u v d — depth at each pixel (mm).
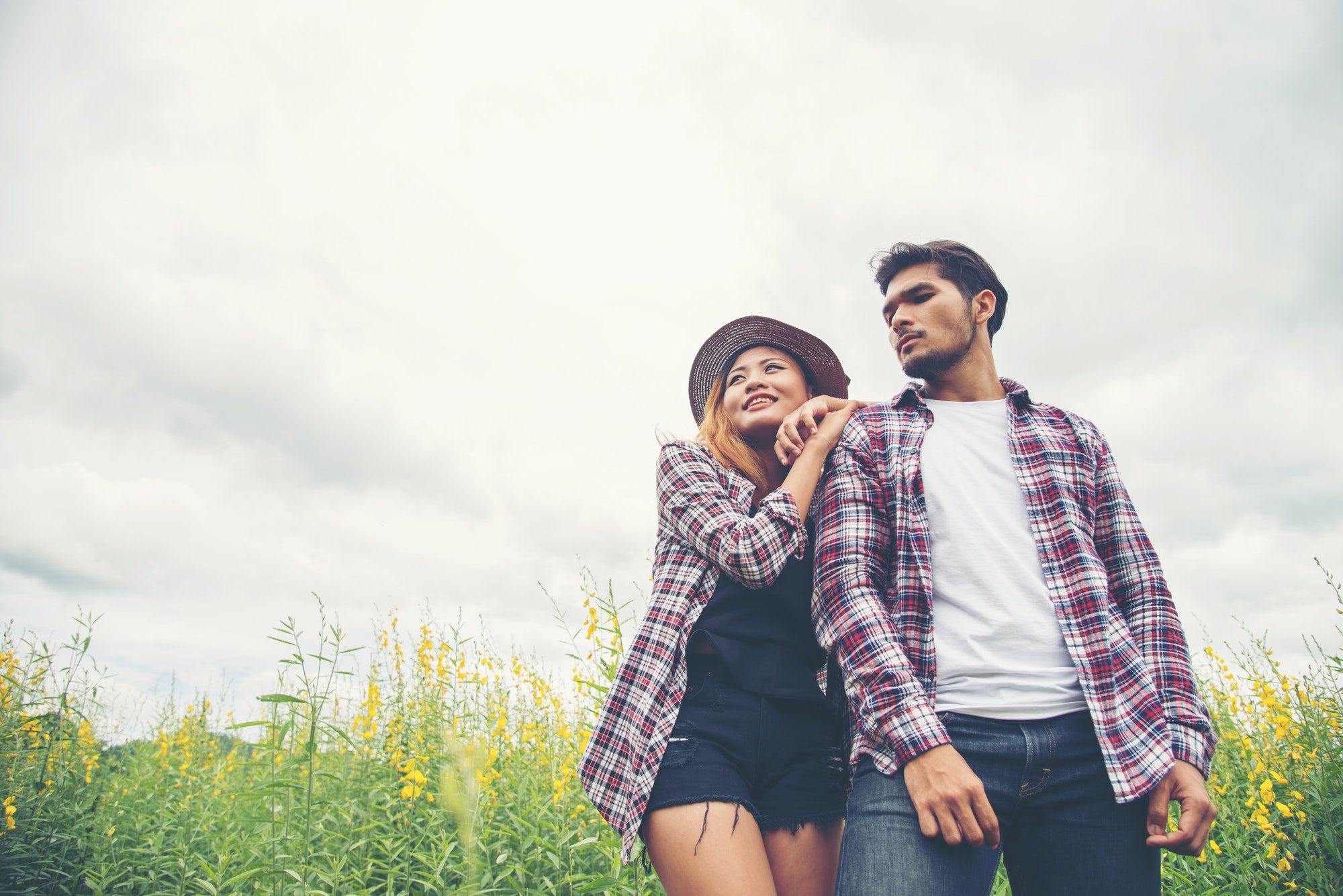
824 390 2090
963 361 1756
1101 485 1634
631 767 1316
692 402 2201
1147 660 1447
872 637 1354
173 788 4262
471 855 508
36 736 3678
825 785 1436
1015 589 1451
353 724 4375
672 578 1509
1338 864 2975
